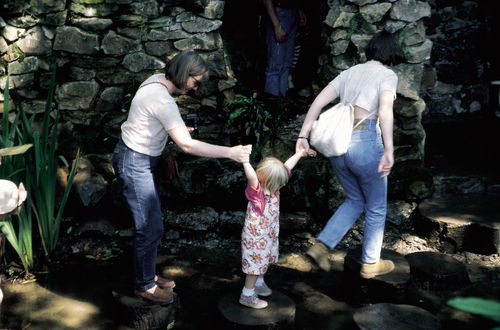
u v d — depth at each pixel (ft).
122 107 13.32
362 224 13.51
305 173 13.39
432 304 10.63
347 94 10.18
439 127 18.40
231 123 13.55
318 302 10.73
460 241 12.59
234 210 13.46
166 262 12.25
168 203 13.34
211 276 11.69
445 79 18.76
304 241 13.21
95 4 12.62
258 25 17.93
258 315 9.59
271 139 13.65
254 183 9.38
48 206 11.75
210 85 13.48
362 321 9.55
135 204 9.36
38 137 11.31
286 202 13.32
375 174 10.16
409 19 13.43
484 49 18.62
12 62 12.55
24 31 12.45
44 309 10.35
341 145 9.97
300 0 15.23
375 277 10.82
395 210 13.67
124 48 12.94
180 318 10.12
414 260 11.75
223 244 13.06
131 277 11.59
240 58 18.25
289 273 11.85
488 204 13.57
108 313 10.27
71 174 11.82
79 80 12.95
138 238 9.54
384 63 10.27
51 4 12.41
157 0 12.85
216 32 13.41
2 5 12.12
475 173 14.42
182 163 13.25
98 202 12.99
